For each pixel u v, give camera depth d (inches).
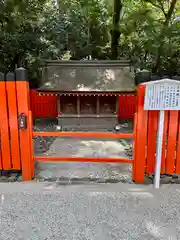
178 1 456.1
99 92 349.4
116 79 375.9
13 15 385.4
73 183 135.4
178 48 417.7
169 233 90.7
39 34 444.5
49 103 440.8
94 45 578.2
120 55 555.8
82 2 511.8
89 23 562.6
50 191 122.1
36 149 248.4
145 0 441.4
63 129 377.1
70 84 366.6
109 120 385.7
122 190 123.3
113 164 179.3
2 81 127.0
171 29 388.2
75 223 96.3
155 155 130.6
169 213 103.0
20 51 414.0
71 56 577.3
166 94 117.0
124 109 434.6
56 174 156.2
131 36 520.4
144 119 127.0
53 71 391.5
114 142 282.0
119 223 96.3
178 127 129.3
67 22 533.0
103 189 124.5
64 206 108.0
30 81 436.8
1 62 404.5
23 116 129.3
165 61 439.2
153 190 123.4
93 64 397.7
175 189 124.5
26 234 90.1
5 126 133.0
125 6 514.0
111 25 528.1
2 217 100.3
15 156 136.6
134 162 133.6
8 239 87.5
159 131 121.6
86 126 386.6
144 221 97.6
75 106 383.9
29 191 122.1
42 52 472.7
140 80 126.1
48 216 100.8
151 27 412.2
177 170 134.2
